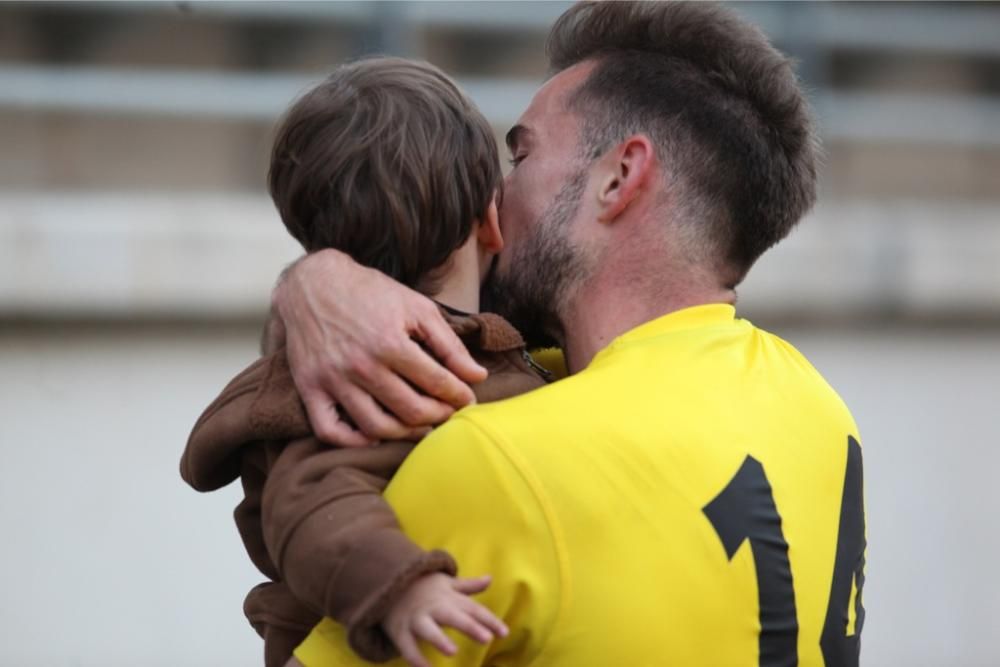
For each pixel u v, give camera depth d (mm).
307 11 9453
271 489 3162
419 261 3504
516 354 3564
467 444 3064
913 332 9625
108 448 8266
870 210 9570
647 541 3062
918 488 9578
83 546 8203
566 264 3697
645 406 3230
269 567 3506
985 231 9633
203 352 8406
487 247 3738
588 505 3029
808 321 9469
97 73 9062
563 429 3107
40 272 8062
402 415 3219
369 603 2795
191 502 8367
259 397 3355
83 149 9305
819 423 3584
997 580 9656
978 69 11688
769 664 3197
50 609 8133
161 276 8219
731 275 3760
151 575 8281
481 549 3006
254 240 8367
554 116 3814
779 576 3236
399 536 2912
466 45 10211
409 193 3443
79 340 8258
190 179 9422
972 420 9703
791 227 3893
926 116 10695
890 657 9438
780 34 10281
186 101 9188
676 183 3648
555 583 2992
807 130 3895
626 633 3006
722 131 3674
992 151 11117
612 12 3850
